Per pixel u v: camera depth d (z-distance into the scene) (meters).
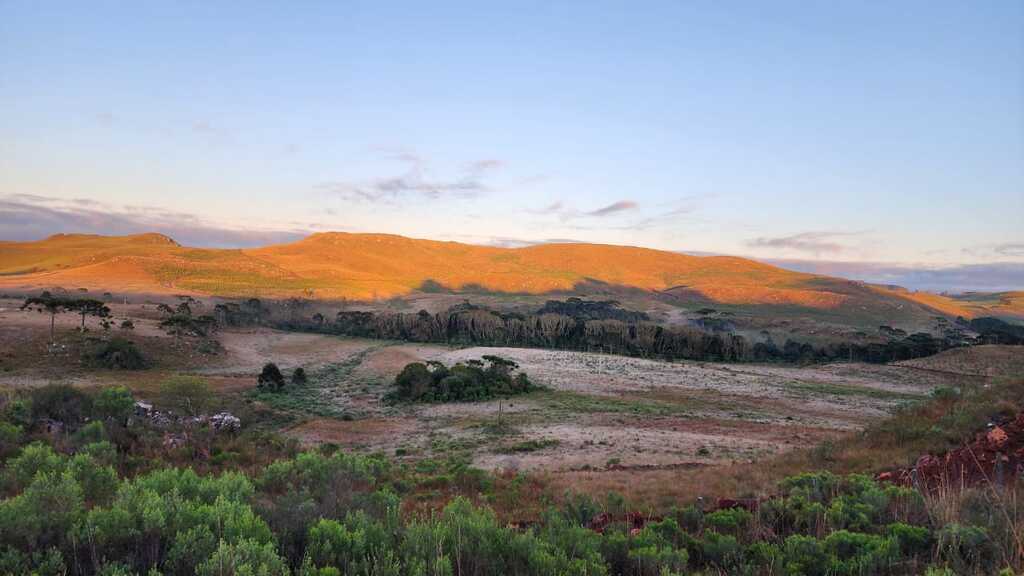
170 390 37.66
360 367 87.38
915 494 8.30
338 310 165.75
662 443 34.12
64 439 16.53
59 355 67.12
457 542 5.86
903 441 15.82
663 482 16.31
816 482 10.09
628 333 123.81
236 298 168.12
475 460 30.22
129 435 19.44
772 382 75.19
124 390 22.45
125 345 69.69
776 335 146.12
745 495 11.77
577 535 6.77
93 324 85.62
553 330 126.88
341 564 5.49
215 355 84.31
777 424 44.38
